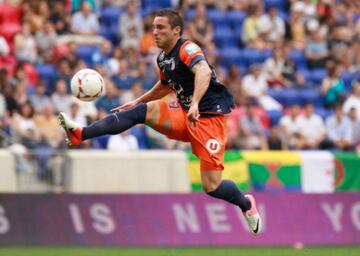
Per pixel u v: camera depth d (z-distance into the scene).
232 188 27.86
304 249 45.03
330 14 70.50
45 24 59.12
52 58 58.47
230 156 47.22
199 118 27.41
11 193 43.72
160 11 27.19
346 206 48.16
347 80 66.69
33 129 49.00
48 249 42.84
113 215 44.84
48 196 44.22
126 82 56.31
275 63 63.88
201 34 63.19
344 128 57.09
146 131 51.75
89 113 50.50
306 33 69.31
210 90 27.47
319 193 47.84
